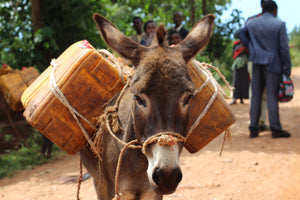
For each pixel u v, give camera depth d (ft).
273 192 13.19
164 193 6.63
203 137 9.32
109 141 8.65
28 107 9.02
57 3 22.76
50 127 8.70
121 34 7.45
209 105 8.96
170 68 6.61
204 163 16.49
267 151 17.83
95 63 8.70
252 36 20.02
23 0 25.11
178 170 6.43
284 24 19.44
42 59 22.82
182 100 6.62
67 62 9.09
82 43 9.97
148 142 6.64
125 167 8.18
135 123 7.35
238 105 30.30
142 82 6.60
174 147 6.57
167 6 38.50
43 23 23.00
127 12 33.35
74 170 17.47
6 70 19.17
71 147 9.00
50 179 16.25
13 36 24.44
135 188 8.35
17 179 16.61
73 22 22.31
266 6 20.11
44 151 19.57
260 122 21.84
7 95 18.28
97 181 9.84
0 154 20.61
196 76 8.97
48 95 8.64
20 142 22.09
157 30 7.00
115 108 8.61
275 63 19.48
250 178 14.57
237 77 29.63
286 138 19.79
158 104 6.52
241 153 17.58
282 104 31.53
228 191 13.47
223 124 9.32
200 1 39.50
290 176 14.49
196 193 13.38
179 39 18.81
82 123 8.80
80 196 14.08
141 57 7.02
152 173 6.54
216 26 36.17
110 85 8.86
